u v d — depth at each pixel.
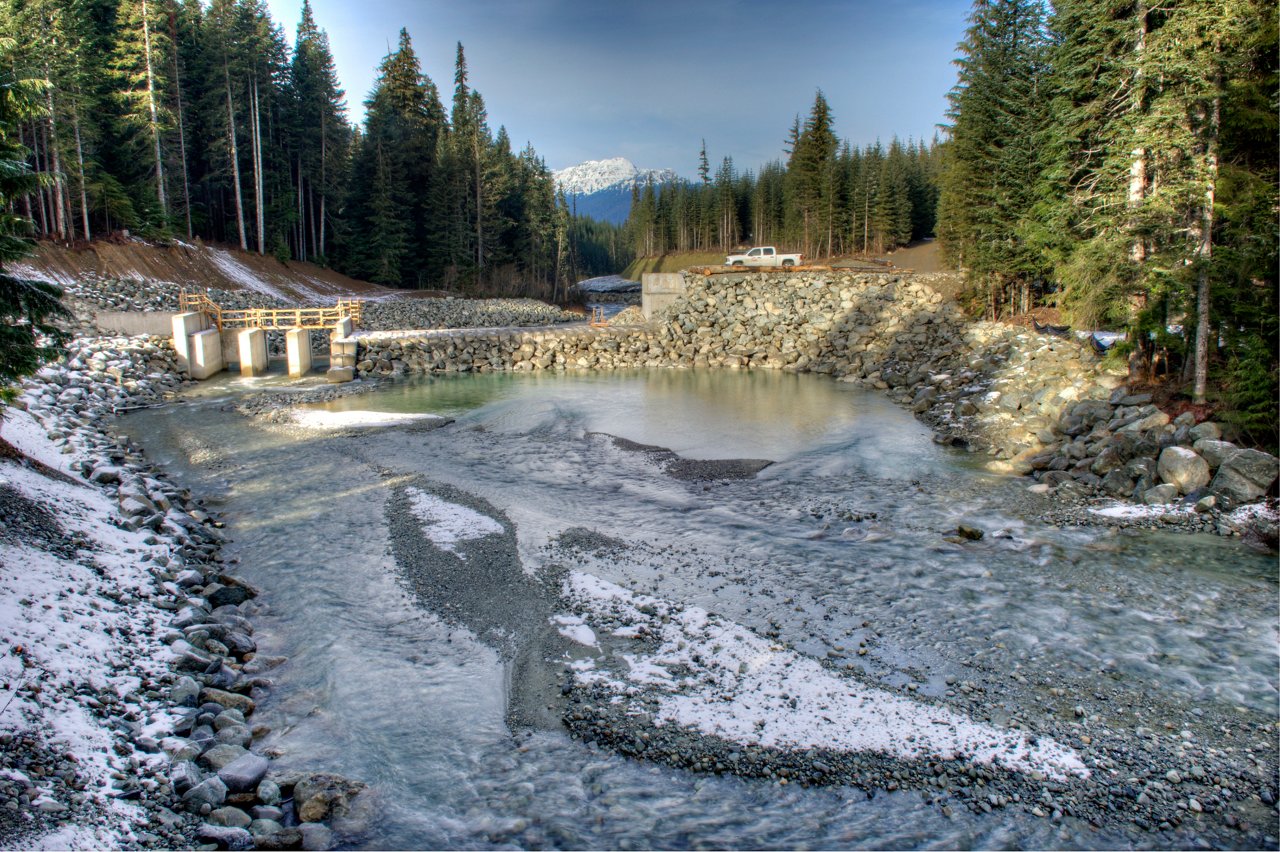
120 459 18.75
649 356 42.09
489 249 79.38
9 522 10.58
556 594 11.78
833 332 41.06
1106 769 7.53
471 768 7.48
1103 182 21.47
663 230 147.00
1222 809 6.96
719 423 25.83
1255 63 16.97
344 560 13.20
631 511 16.16
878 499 17.08
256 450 21.45
